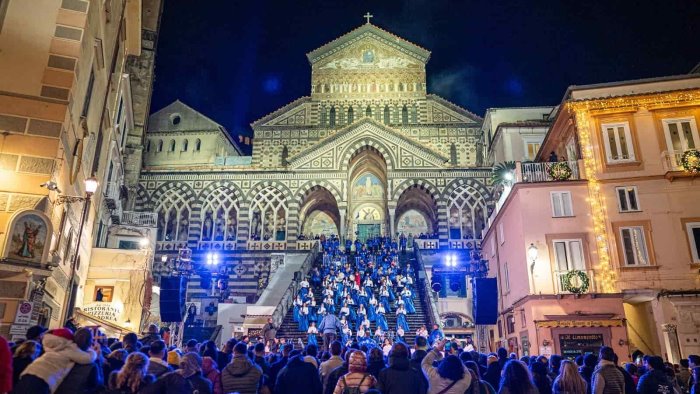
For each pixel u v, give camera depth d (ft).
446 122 158.81
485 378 32.50
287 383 26.58
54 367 21.12
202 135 164.14
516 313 82.12
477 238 133.59
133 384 21.11
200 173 142.10
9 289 43.06
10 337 41.96
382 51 166.50
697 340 69.41
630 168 79.20
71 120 51.11
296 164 142.51
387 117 161.27
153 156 162.91
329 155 143.13
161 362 26.02
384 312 94.58
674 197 76.84
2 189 45.44
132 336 31.09
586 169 80.07
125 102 104.32
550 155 94.73
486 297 64.64
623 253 75.46
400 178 139.95
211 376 28.27
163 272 133.08
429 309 92.53
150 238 107.96
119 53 83.97
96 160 75.15
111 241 105.50
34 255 44.37
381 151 142.20
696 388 28.96
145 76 143.02
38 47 49.16
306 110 163.12
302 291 102.83
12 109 47.14
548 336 70.44
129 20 82.69
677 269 73.51
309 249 134.41
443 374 25.03
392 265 114.62
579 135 82.02
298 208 139.54
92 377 22.29
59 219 51.88
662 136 79.61
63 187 52.29
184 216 139.33
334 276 108.06
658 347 71.92
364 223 152.35
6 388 20.24
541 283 75.56
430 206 147.84
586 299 72.90
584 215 78.07
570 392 25.88
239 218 138.10
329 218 155.74
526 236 78.13
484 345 104.17
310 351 34.27
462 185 138.62
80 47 50.42
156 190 140.56
